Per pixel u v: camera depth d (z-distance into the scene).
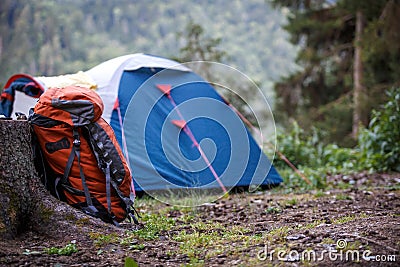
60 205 4.38
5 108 8.06
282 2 21.61
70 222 4.31
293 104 21.81
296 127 11.36
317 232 4.27
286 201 6.64
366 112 18.17
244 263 3.67
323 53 20.80
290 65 63.50
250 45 67.88
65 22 59.94
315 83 21.67
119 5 72.19
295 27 20.80
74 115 4.43
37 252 3.87
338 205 6.19
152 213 6.04
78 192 4.48
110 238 4.27
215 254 3.94
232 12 74.94
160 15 73.69
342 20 19.77
